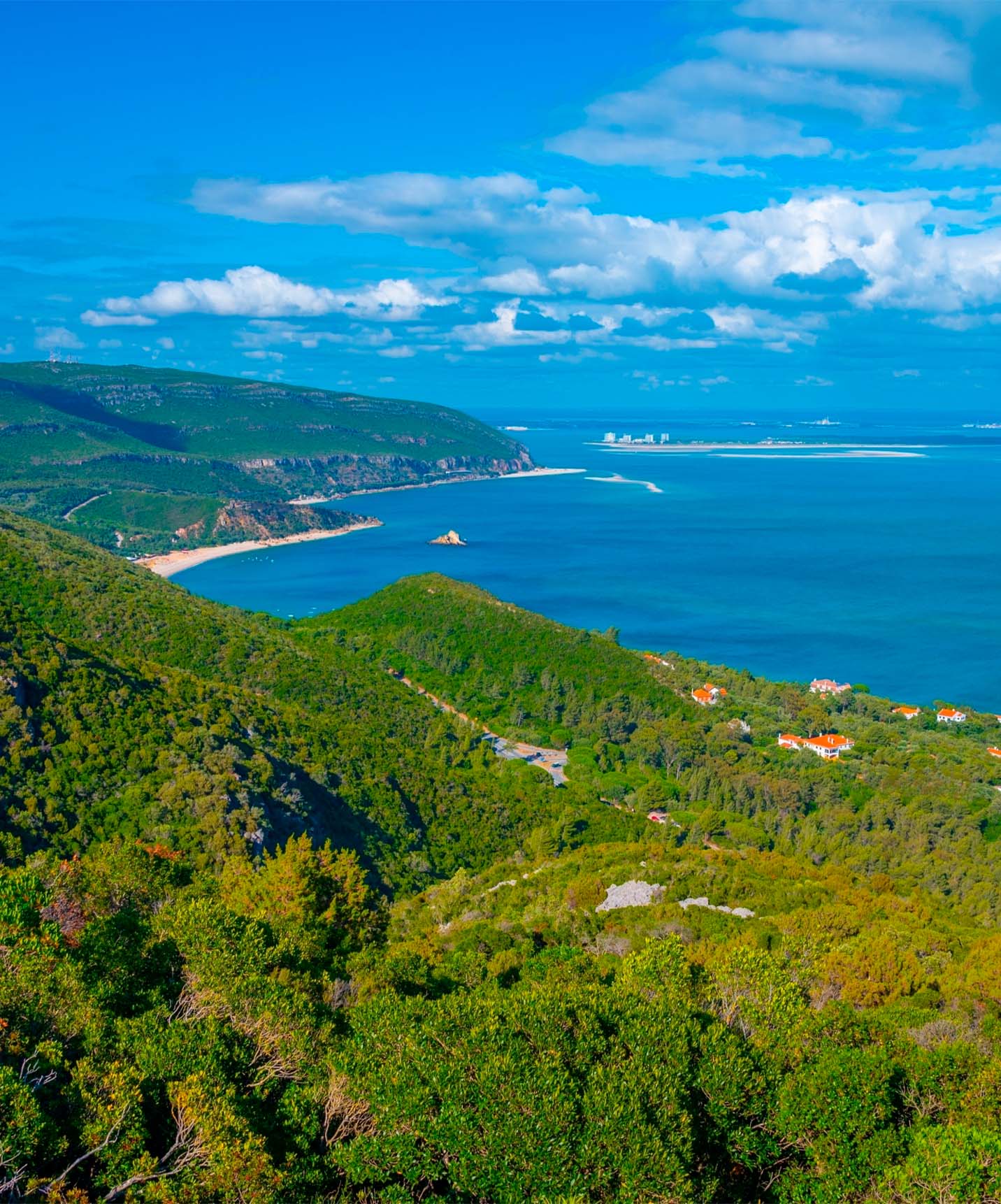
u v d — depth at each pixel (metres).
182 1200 24.25
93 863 48.28
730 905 69.38
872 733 161.25
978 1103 30.62
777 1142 29.89
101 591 151.00
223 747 85.56
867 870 108.88
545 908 69.75
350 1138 29.44
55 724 80.56
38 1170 24.19
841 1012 34.50
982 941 57.03
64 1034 28.47
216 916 38.03
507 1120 26.89
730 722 161.88
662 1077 28.67
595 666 178.62
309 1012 33.50
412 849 94.62
